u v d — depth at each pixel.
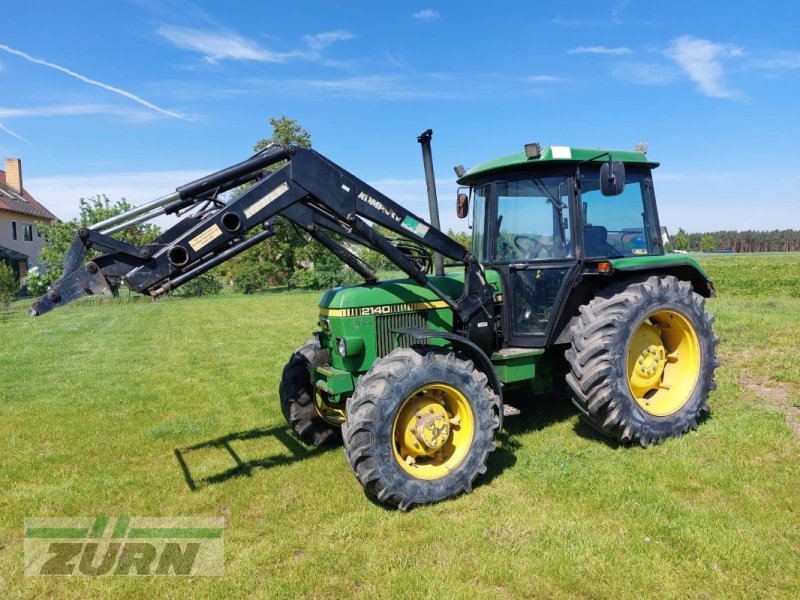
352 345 4.05
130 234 21.75
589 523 3.28
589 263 4.54
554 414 5.23
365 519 3.51
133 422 5.88
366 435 3.50
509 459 4.27
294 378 4.86
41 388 7.48
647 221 5.04
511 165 4.54
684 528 3.12
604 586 2.72
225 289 27.61
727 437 4.34
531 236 4.65
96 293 3.45
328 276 26.92
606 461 4.09
